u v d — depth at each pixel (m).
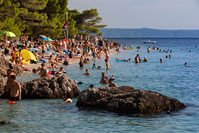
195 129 12.80
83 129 12.70
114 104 15.55
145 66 42.81
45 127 12.95
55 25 63.66
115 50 85.31
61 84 19.58
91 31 99.81
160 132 12.38
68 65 40.47
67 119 14.26
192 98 20.02
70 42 70.69
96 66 40.62
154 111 15.41
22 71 30.78
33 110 15.98
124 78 30.17
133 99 15.45
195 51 93.44
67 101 18.14
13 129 12.62
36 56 39.25
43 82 19.53
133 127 13.00
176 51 93.38
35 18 56.41
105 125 13.29
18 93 18.09
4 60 28.52
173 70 38.47
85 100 16.88
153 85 25.98
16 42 49.66
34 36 63.84
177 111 15.78
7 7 48.16
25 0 56.50
